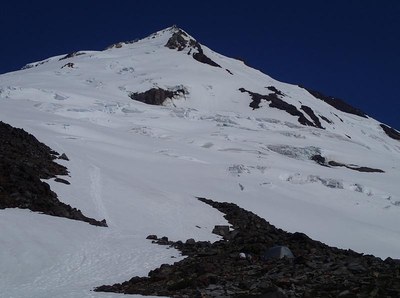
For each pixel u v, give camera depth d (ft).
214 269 57.11
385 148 431.84
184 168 176.96
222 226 106.32
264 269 54.49
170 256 69.97
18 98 284.00
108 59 490.49
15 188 92.27
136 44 595.47
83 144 176.55
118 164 158.40
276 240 74.90
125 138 220.23
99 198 108.58
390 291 41.39
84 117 261.65
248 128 309.63
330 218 144.25
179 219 108.68
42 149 129.18
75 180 116.47
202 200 132.46
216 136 267.59
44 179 107.76
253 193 157.79
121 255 70.64
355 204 173.17
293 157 255.70
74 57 525.34
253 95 426.51
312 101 514.68
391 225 156.87
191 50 531.09
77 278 60.95
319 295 43.09
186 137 248.93
